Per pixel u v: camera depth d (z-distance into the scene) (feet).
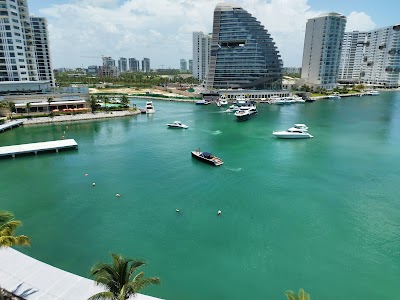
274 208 183.42
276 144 333.01
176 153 295.89
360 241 150.61
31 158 275.80
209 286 121.08
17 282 106.11
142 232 157.28
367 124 448.24
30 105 446.60
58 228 160.45
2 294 97.81
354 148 314.55
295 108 629.92
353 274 128.36
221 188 212.02
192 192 205.36
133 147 315.99
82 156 283.38
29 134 366.02
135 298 98.53
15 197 196.13
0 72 490.90
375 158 279.90
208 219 170.71
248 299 115.14
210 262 134.82
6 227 91.61
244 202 191.01
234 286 121.19
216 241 150.00
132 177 231.71
